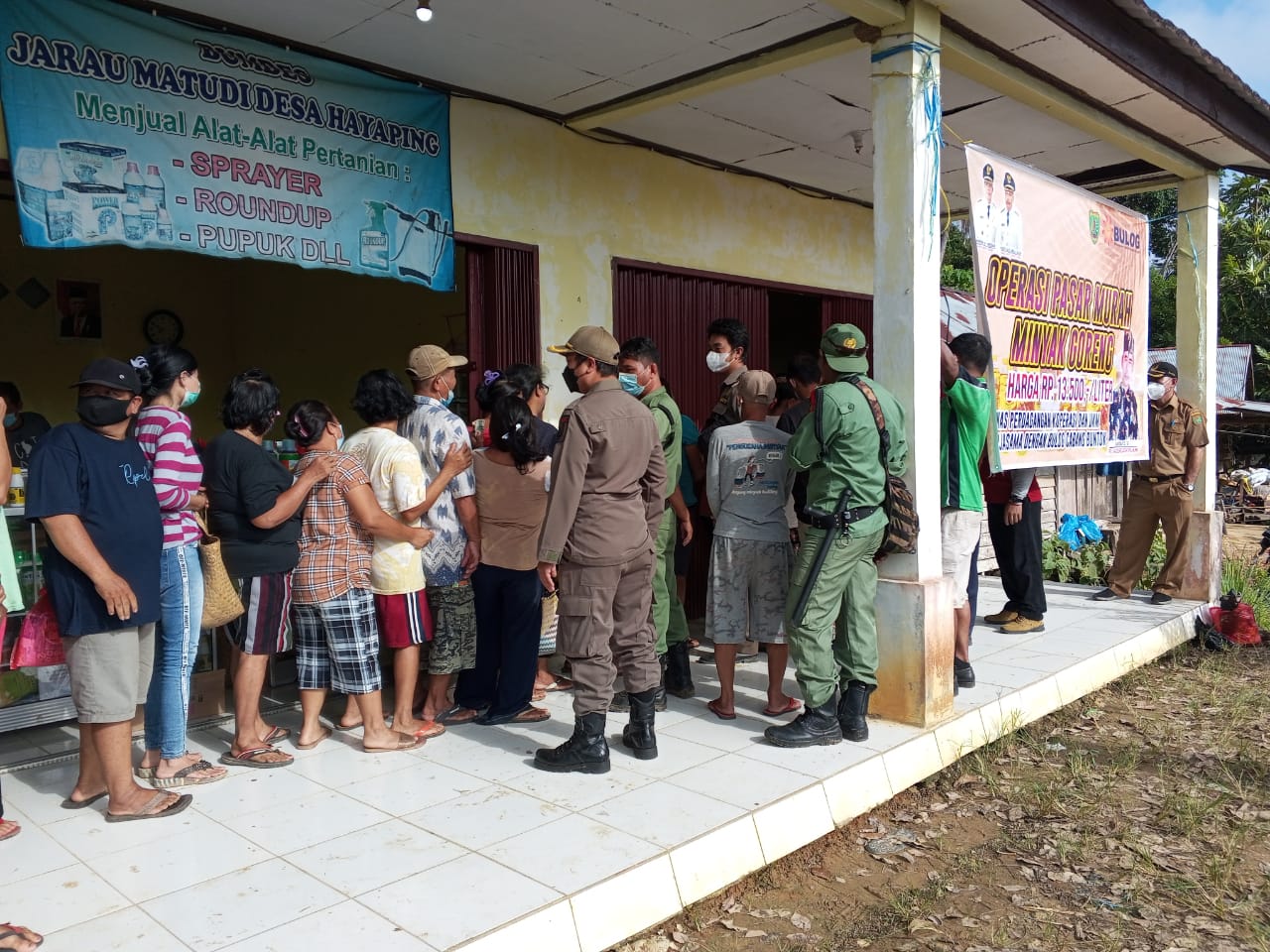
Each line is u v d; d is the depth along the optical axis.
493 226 5.29
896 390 4.29
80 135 3.81
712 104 5.43
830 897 3.28
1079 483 10.30
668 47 4.59
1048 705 5.07
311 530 3.88
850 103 5.43
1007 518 5.86
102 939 2.56
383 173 4.78
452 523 4.29
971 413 4.84
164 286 8.69
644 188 6.12
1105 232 6.11
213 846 3.12
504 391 4.16
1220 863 3.50
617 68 4.84
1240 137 6.34
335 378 8.38
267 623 3.81
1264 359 20.47
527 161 5.44
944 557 4.91
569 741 3.83
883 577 4.41
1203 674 6.01
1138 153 6.34
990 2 4.17
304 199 4.49
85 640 3.18
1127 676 5.84
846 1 3.96
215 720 4.45
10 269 7.75
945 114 5.94
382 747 4.02
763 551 4.38
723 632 4.42
